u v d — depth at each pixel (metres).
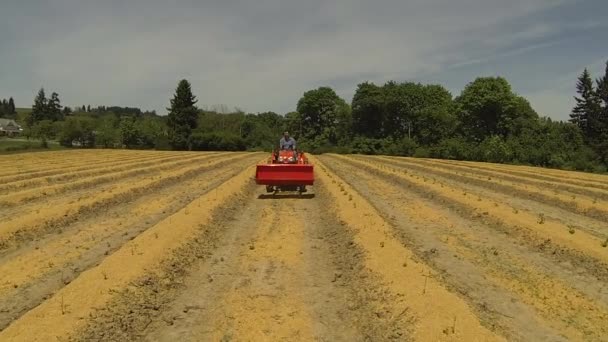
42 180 24.58
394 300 7.94
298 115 101.81
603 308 8.21
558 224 13.81
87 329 6.94
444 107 84.00
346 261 10.64
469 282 9.41
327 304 8.28
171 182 25.23
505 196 21.53
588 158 51.19
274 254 11.22
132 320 7.52
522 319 7.71
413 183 23.94
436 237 13.04
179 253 10.84
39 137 90.56
